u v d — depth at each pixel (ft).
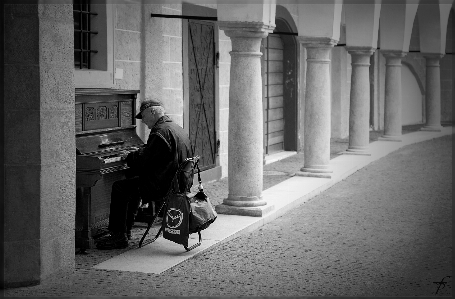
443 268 25.36
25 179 22.36
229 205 33.88
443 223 33.76
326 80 45.14
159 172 27.17
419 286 22.99
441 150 65.46
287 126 61.57
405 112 93.20
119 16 34.32
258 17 32.42
